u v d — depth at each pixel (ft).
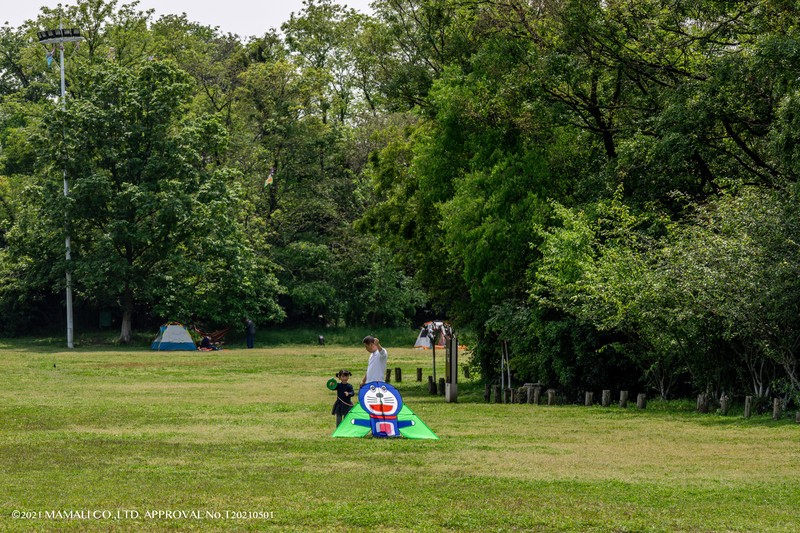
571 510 33.83
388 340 216.95
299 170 227.20
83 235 200.85
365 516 32.27
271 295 215.31
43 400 81.61
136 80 200.23
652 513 33.55
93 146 195.72
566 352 86.17
